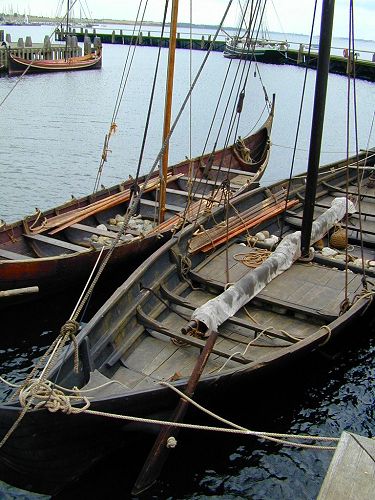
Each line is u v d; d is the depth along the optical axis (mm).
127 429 8242
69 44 65938
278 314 11070
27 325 12953
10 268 11805
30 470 7797
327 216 13742
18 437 7266
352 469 5445
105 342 9344
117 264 13812
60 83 53688
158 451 8180
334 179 17828
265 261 11680
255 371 8891
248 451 9469
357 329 12680
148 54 88875
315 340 9562
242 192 18047
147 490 8398
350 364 11859
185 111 44000
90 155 29812
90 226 15648
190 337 9766
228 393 9242
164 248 11688
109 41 102438
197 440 9516
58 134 34031
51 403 7109
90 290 8039
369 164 19781
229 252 13047
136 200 8648
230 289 10555
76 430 7578
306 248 12484
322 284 11602
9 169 26375
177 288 11695
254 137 23500
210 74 66625
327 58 10945
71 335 7609
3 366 11641
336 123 42562
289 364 9766
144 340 10242
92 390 7973
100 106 43750
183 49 98562
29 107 41781
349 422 10266
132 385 9078
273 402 10586
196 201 17250
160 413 8328
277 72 69938
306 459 9422
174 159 30688
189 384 8188
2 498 8562
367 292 11023
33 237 13930
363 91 58875
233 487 8773
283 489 8844
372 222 15406
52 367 8211
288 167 30828
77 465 8188
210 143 34750
